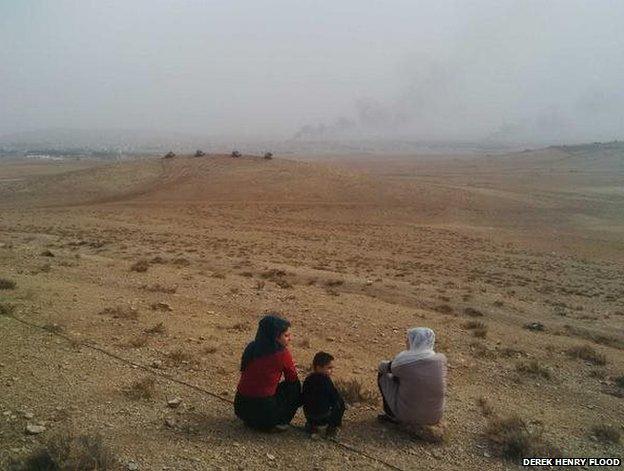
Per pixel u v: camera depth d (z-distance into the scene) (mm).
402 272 28891
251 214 63531
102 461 5613
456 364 11477
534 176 148875
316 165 98500
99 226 44625
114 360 9078
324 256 34000
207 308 14258
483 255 42750
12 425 6391
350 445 6910
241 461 6168
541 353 13383
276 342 6984
